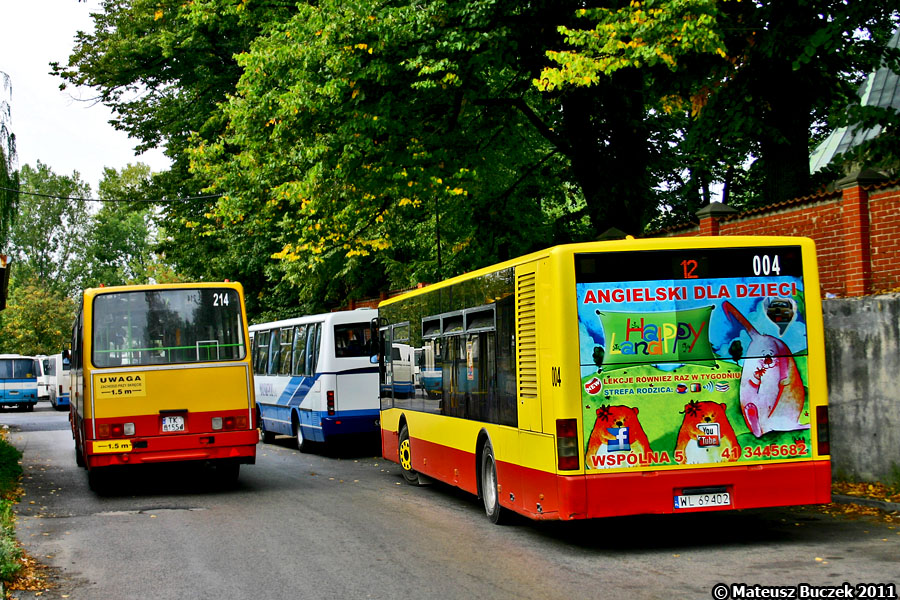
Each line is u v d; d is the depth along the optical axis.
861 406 11.56
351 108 16.77
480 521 10.94
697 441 8.68
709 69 16.80
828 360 11.97
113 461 13.61
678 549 8.87
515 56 17.23
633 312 8.67
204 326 14.20
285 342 23.38
